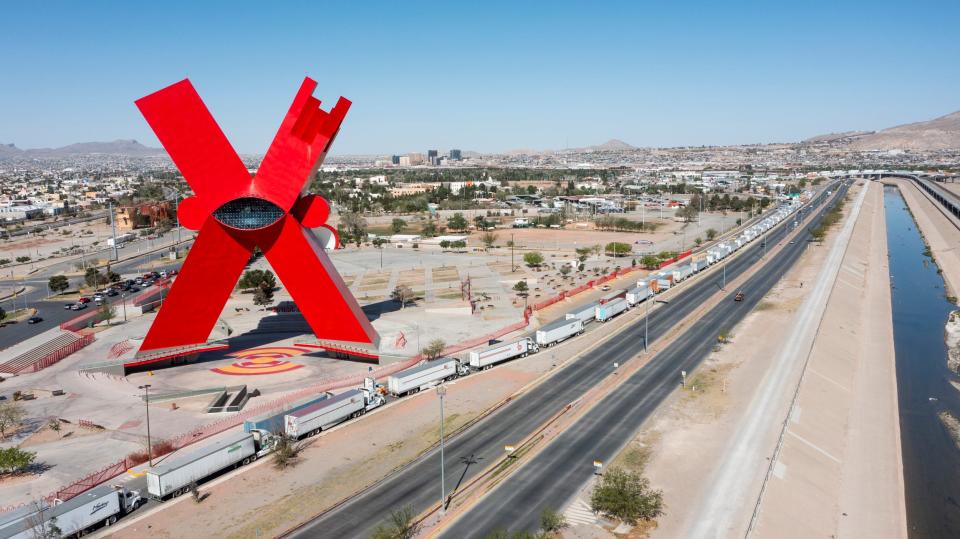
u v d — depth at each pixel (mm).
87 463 68875
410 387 89125
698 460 69625
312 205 93562
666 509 59781
